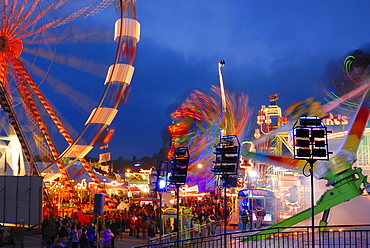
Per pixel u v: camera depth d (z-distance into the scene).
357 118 20.03
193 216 24.23
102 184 35.75
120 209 32.84
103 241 20.28
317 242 17.44
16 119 30.36
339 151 19.95
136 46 26.28
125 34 25.58
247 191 27.61
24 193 25.98
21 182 26.14
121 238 25.33
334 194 19.47
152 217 25.98
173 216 24.14
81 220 29.11
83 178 39.50
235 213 33.81
